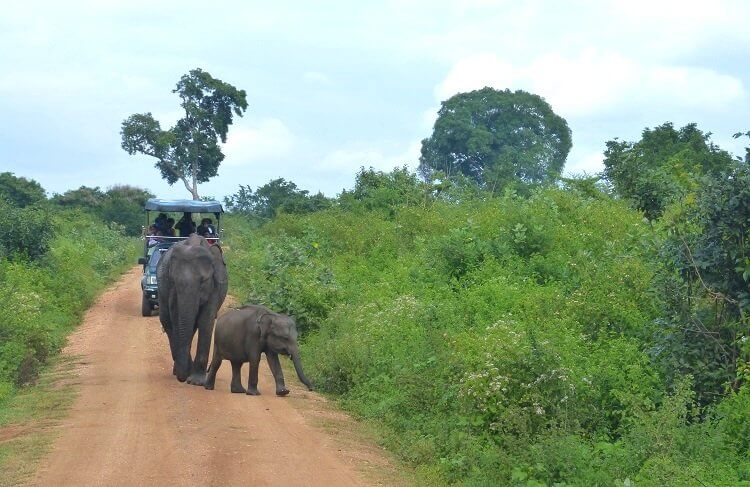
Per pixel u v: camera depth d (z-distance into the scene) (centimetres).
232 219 6059
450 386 1384
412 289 2241
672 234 1421
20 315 1966
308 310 2234
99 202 8038
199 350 1738
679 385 1190
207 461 1143
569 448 1109
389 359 1666
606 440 1238
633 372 1340
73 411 1452
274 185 6856
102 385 1684
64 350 2144
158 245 2833
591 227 2464
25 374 1780
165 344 2264
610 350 1453
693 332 1338
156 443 1231
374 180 4262
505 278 2042
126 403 1511
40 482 1045
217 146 7188
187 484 1042
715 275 1360
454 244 2384
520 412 1238
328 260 3053
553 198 2748
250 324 1631
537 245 2325
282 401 1586
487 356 1337
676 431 1117
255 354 1633
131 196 8312
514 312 1794
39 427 1339
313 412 1508
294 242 3281
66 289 2955
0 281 2620
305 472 1125
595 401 1322
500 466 1128
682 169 2127
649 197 2117
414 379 1459
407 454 1255
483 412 1290
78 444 1225
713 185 1370
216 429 1325
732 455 1096
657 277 1462
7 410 1473
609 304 1627
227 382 1772
